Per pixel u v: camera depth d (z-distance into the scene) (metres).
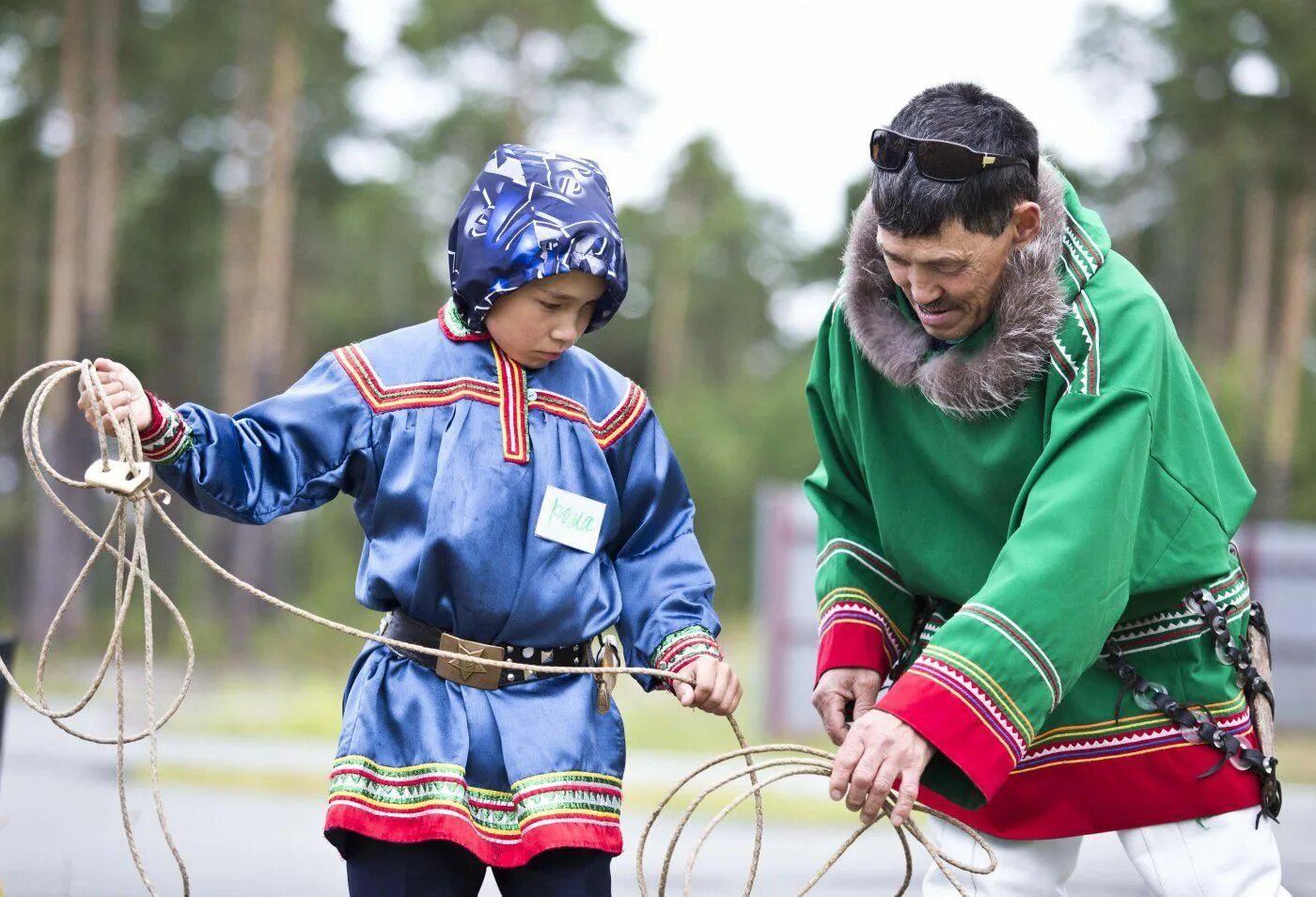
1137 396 5.14
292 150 48.16
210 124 54.28
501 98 55.44
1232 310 58.12
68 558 48.28
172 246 56.69
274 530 53.28
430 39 54.16
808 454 71.25
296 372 61.06
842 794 4.94
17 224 56.59
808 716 24.70
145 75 48.94
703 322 88.81
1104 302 5.29
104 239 46.31
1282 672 26.77
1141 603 5.44
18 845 13.01
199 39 49.22
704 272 86.94
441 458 5.30
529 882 5.32
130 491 4.97
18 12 46.00
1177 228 57.72
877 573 6.02
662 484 5.68
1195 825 5.47
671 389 77.81
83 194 48.12
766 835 15.08
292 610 5.15
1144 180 58.12
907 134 5.19
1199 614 5.44
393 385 5.38
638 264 84.19
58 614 5.13
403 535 5.31
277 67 47.28
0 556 63.75
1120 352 5.21
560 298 5.30
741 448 70.88
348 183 55.00
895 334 5.53
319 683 39.38
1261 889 5.45
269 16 47.47
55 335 46.56
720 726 25.52
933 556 5.73
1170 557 5.32
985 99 5.25
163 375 61.34
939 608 5.98
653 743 23.19
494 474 5.30
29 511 61.38
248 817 15.27
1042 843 5.79
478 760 5.27
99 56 46.06
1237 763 5.44
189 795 16.84
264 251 47.31
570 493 5.40
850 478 6.09
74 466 48.03
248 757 20.11
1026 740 4.96
